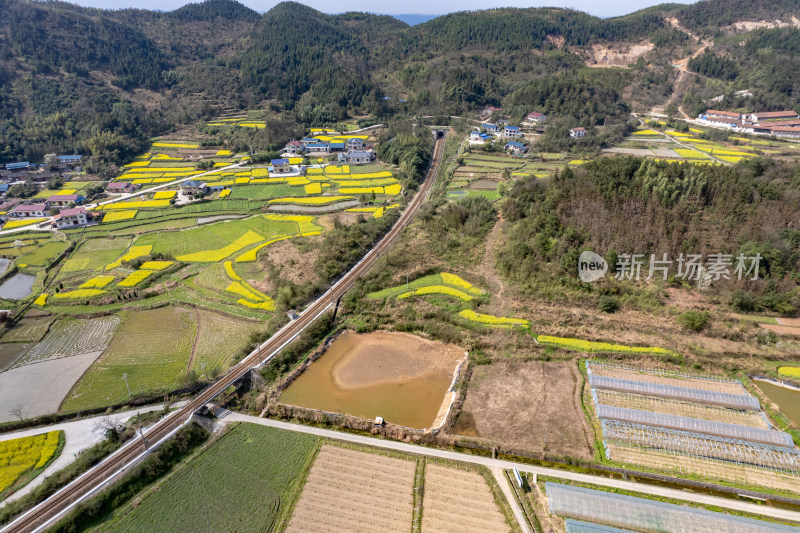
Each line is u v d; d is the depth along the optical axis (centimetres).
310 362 6619
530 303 7350
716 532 3988
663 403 5516
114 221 12325
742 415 5331
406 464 4866
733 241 7425
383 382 6216
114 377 6412
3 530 4081
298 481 4662
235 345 7094
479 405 5653
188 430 5222
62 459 5016
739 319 6650
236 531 4156
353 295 7919
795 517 4150
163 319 7956
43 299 8569
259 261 9750
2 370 6669
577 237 7900
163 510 4362
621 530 4025
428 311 7400
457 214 9850
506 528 4138
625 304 7081
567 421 5334
